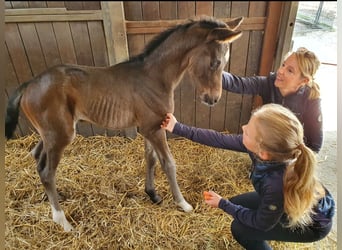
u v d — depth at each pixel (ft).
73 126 4.31
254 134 3.10
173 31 3.89
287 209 3.10
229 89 4.66
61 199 5.19
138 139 6.88
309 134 4.33
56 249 4.37
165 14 5.17
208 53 3.72
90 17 5.20
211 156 6.38
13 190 5.37
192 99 6.46
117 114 4.25
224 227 4.74
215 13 4.90
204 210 5.06
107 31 5.36
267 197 3.16
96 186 5.53
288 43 5.20
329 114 7.06
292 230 3.58
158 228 4.70
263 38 5.36
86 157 6.34
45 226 4.68
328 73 7.73
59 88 3.98
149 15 5.19
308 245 4.44
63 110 4.08
